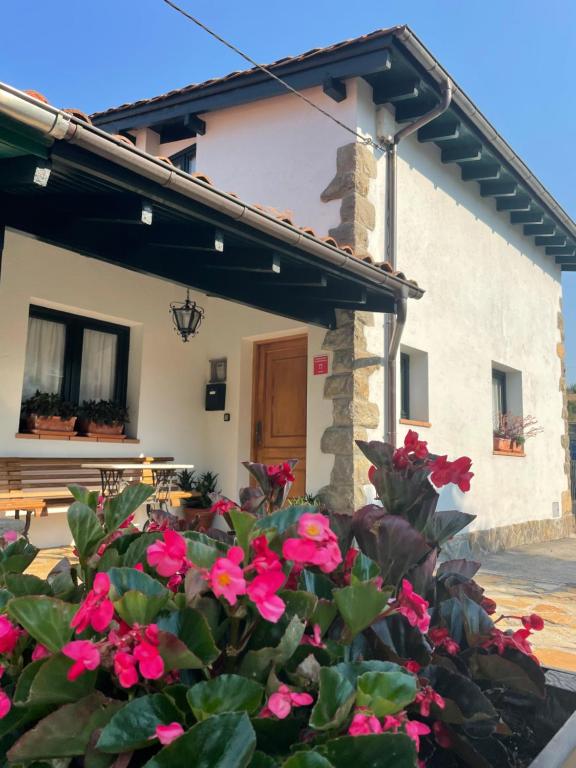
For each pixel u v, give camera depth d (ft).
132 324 22.56
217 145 24.81
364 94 21.16
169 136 28.04
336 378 19.38
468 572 6.79
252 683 3.28
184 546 3.85
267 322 22.36
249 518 4.00
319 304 19.43
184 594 3.83
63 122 9.07
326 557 3.70
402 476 5.73
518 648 5.22
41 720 3.10
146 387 22.40
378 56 19.53
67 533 19.83
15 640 3.75
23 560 5.10
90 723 3.13
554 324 35.45
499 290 29.43
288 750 3.42
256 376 23.57
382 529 5.36
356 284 17.71
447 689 4.68
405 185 22.97
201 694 3.18
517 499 29.01
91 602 3.25
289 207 21.83
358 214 20.12
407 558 5.32
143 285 22.49
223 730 2.82
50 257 19.62
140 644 3.16
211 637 3.51
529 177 26.55
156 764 2.72
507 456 28.53
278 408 22.61
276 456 22.31
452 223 25.89
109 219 12.00
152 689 3.48
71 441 19.97
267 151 22.98
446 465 5.70
